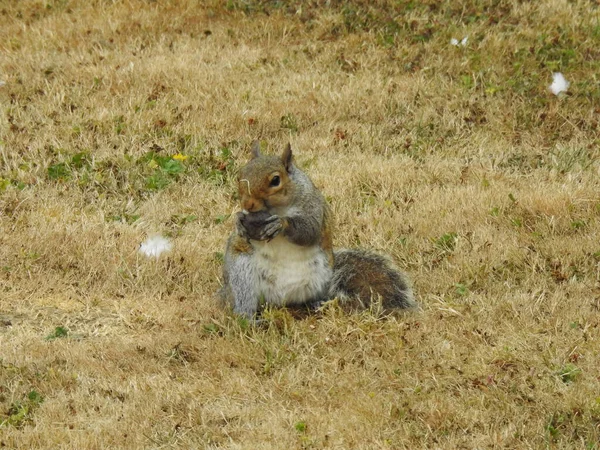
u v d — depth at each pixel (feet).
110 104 50.47
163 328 32.04
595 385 27.53
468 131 49.16
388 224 39.32
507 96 51.19
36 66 54.34
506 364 28.78
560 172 44.11
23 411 26.30
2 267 35.76
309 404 27.30
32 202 41.52
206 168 45.14
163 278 35.73
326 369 29.09
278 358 29.35
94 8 61.11
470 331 30.73
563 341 30.01
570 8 58.13
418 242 37.86
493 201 40.27
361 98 51.26
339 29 58.49
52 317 32.96
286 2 61.11
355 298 32.19
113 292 35.09
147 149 46.60
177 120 49.19
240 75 53.67
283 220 29.35
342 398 27.43
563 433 25.50
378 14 59.31
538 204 39.58
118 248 37.29
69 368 28.81
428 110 50.39
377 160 45.65
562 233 38.09
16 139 46.80
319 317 31.81
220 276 35.70
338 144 47.70
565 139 48.21
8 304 33.68
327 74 53.67
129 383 28.02
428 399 27.14
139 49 56.80
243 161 46.01
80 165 44.88
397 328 30.60
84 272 36.06
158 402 27.04
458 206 40.52
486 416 26.23
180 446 25.17
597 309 32.04
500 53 54.49
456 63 54.08
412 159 46.19
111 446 25.11
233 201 42.04
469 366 28.81
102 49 56.54
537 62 53.42
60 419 26.25
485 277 34.65
